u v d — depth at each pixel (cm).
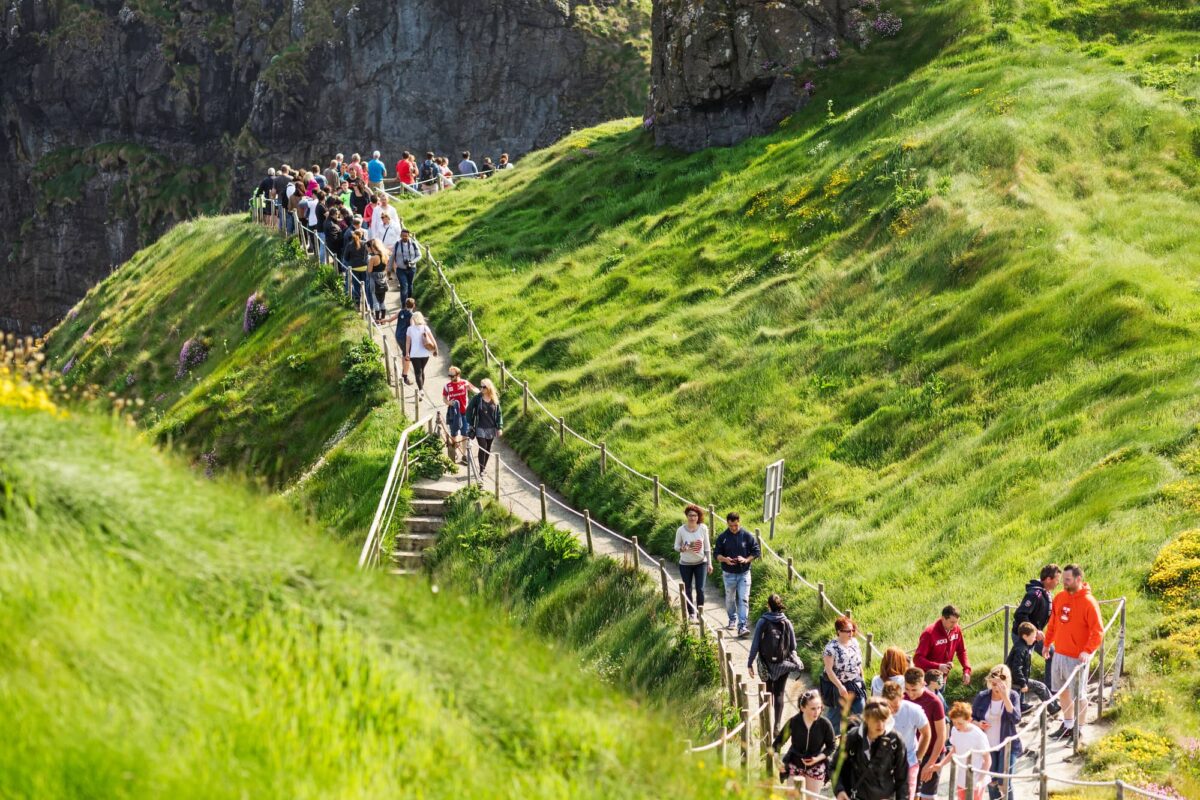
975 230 3356
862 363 3134
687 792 968
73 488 918
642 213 4447
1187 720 1741
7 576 850
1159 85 3891
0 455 909
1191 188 3466
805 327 3359
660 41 5019
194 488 1002
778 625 1866
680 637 2244
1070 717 1795
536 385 3466
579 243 4366
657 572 2550
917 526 2522
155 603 895
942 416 2853
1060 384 2791
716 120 4834
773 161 4331
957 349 3020
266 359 3812
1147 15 4388
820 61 4684
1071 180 3519
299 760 845
